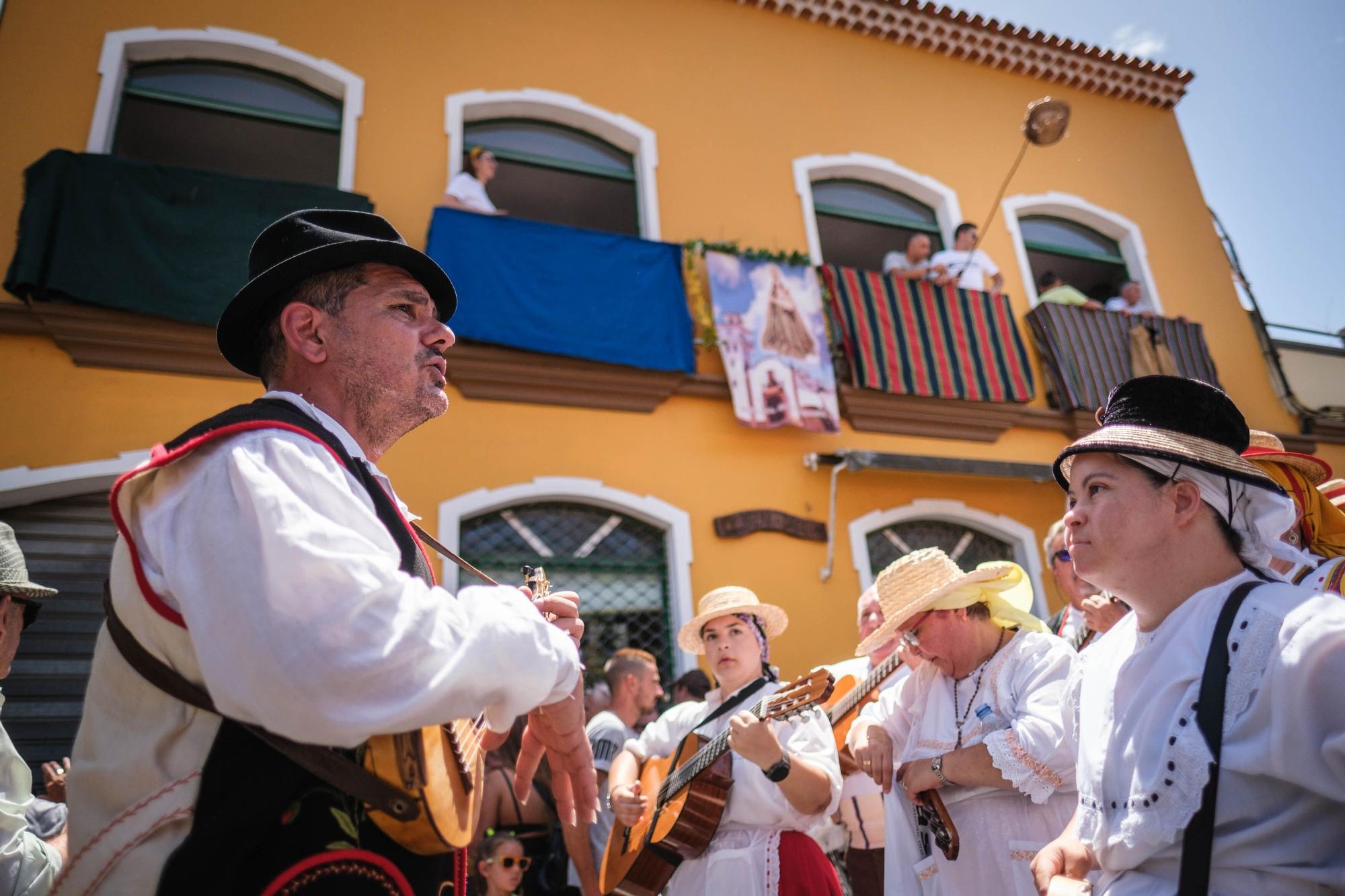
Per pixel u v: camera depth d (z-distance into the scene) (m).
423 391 1.55
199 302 5.08
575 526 5.93
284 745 1.14
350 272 1.53
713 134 7.48
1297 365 8.68
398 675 1.07
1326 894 1.25
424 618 1.13
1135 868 1.42
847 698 3.17
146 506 1.22
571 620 1.57
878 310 7.01
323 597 1.07
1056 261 8.91
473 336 5.71
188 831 1.13
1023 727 2.30
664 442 6.20
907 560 2.85
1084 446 1.57
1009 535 7.04
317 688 1.03
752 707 3.11
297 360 1.50
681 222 7.06
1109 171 9.05
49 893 1.15
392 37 6.64
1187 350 7.99
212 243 5.21
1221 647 1.37
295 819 1.16
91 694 1.27
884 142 8.16
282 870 1.13
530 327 5.88
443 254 5.81
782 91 7.93
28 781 2.01
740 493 6.26
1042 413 7.36
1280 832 1.29
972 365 7.15
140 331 5.00
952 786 2.48
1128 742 1.46
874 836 3.45
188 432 1.25
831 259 8.63
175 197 5.21
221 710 1.08
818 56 8.24
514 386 5.88
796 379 6.54
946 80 8.75
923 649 2.67
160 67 6.21
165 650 1.18
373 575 1.12
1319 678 1.26
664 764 3.19
